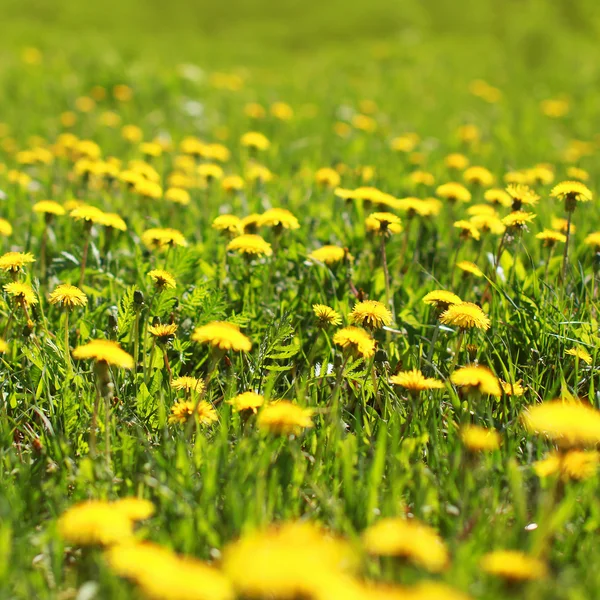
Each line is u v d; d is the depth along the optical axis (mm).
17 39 20781
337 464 2994
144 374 3695
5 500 2617
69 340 4297
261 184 7145
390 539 2004
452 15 41062
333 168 8617
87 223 4562
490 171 9086
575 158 9703
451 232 5727
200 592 1718
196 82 14234
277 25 41938
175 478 2738
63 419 3414
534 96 16625
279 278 5043
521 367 4055
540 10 24766
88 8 42781
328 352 4160
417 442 3064
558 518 2434
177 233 4637
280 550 1702
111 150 9836
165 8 44375
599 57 22391
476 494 2736
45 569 2443
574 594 2174
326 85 16672
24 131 10945
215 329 2922
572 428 2225
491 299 4750
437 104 15211
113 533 2115
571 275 5090
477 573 2336
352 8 41188
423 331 4395
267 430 2947
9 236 5883
